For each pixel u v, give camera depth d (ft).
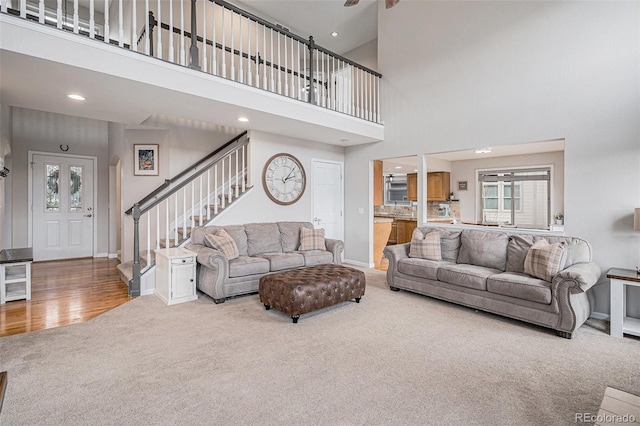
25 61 8.64
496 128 14.47
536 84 13.25
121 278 16.49
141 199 18.80
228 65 18.85
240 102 12.85
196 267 14.21
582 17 12.07
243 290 13.56
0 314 11.53
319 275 12.31
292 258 15.21
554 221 19.04
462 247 14.33
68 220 22.17
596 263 11.73
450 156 21.67
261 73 20.10
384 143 19.42
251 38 20.13
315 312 12.02
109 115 13.98
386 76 19.15
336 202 21.76
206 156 19.84
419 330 10.39
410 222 25.90
